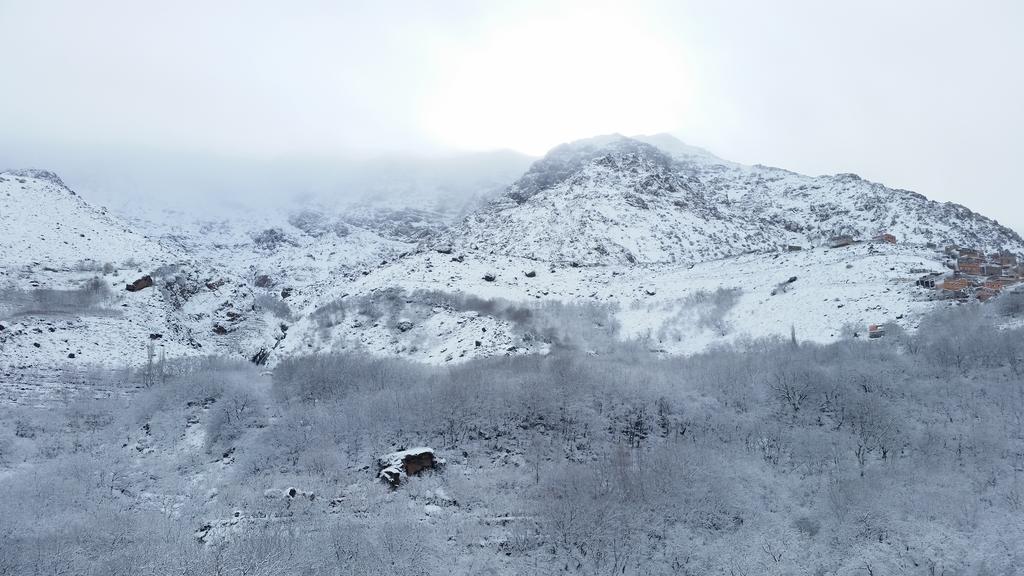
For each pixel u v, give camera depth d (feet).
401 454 151.12
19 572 107.96
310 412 181.37
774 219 623.36
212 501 141.08
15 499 134.41
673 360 222.69
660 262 434.30
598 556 121.60
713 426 169.68
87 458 158.51
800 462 152.05
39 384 206.18
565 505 132.46
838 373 180.65
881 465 146.61
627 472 145.38
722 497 138.10
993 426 150.82
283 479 149.89
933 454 146.51
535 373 195.11
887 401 166.50
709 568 120.78
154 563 108.88
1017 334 180.65
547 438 164.25
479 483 145.79
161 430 177.37
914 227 536.83
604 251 448.65
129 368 227.61
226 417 179.01
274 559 108.47
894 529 124.36
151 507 139.64
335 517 129.18
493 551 121.19
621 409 175.22
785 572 118.11
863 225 564.71
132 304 292.61
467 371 198.29
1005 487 131.64
